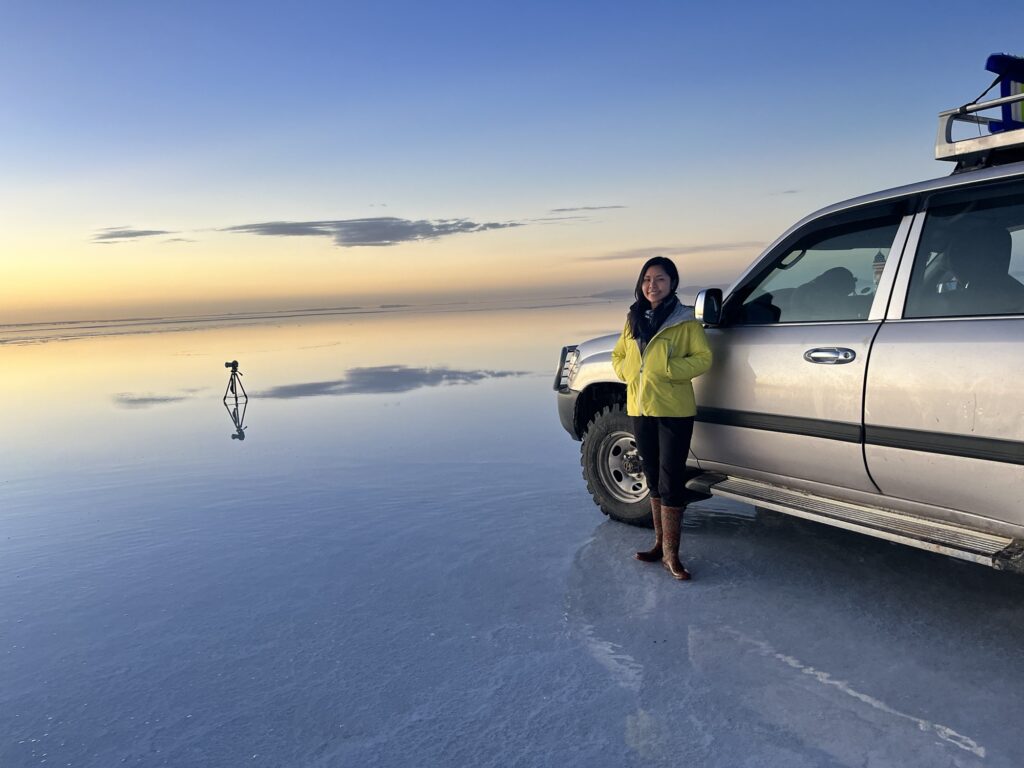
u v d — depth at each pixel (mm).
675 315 3684
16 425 13984
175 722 2801
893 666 2924
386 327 85375
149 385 22125
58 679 3213
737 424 3812
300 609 3906
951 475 2896
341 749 2568
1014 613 3322
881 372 3088
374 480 7301
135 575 4648
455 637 3438
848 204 3500
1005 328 2746
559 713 2732
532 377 18188
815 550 4254
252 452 9570
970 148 3057
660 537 4152
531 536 4938
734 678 2910
